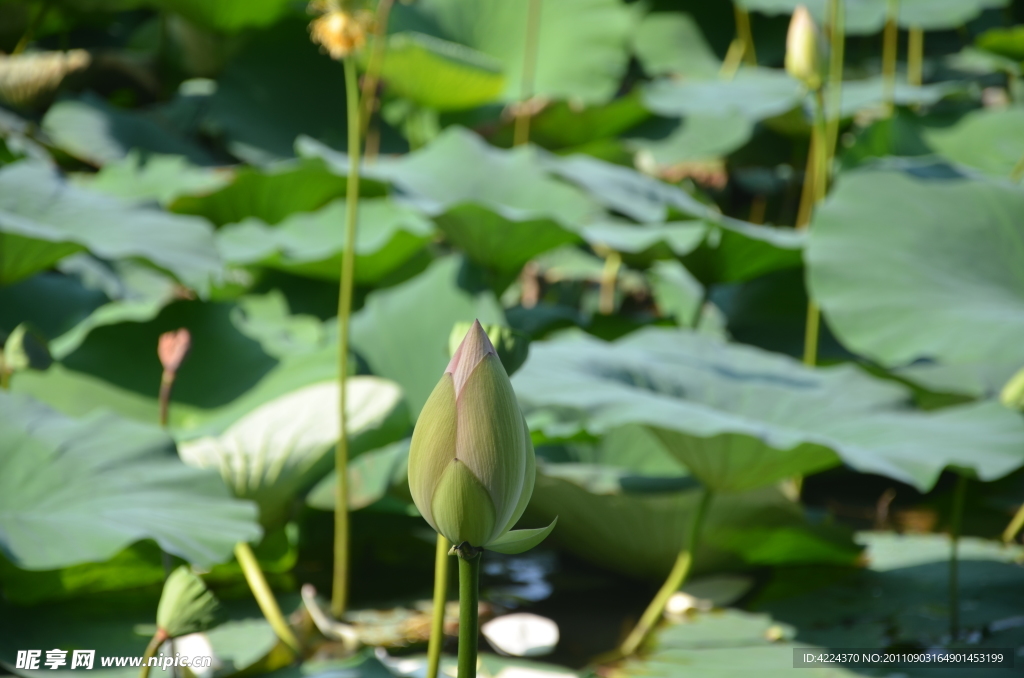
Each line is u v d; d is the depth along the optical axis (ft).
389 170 26.78
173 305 23.20
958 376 22.99
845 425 21.94
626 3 45.52
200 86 43.37
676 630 21.93
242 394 22.90
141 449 21.81
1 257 22.82
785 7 36.78
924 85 38.47
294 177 27.58
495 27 45.19
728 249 23.63
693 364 22.34
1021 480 23.34
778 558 22.38
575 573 22.43
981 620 21.91
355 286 24.49
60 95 37.86
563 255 33.19
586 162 27.58
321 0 21.85
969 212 22.95
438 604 21.09
